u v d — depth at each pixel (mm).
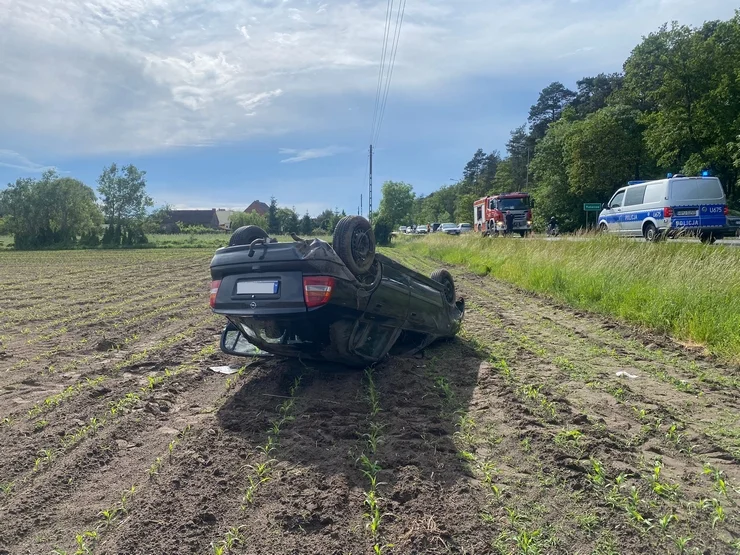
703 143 40406
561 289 12297
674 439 4258
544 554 2850
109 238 57688
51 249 52969
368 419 4762
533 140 91000
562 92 90438
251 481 3596
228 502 3379
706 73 39469
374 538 2988
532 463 3869
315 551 2885
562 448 4074
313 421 4703
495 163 123125
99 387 5777
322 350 5562
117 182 60875
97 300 13312
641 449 4152
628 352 7195
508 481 3611
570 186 55219
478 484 3570
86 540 2982
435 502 3336
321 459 3969
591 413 4902
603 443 4160
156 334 9055
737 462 3941
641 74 44281
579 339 8031
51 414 4988
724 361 6598
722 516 3154
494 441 4254
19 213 57750
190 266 25875
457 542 2939
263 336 5574
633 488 3439
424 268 21234
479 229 42125
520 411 4879
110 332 9047
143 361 6988
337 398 5359
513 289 14125
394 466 3840
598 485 3525
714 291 8633
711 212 18016
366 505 3326
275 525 3115
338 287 5039
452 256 24453
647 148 45750
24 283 17891
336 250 5219
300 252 4969
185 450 4117
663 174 49438
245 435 4441
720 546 2924
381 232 47531
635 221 19641
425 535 2963
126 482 3678
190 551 2889
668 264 10867
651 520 3148
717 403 5180
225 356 7254
